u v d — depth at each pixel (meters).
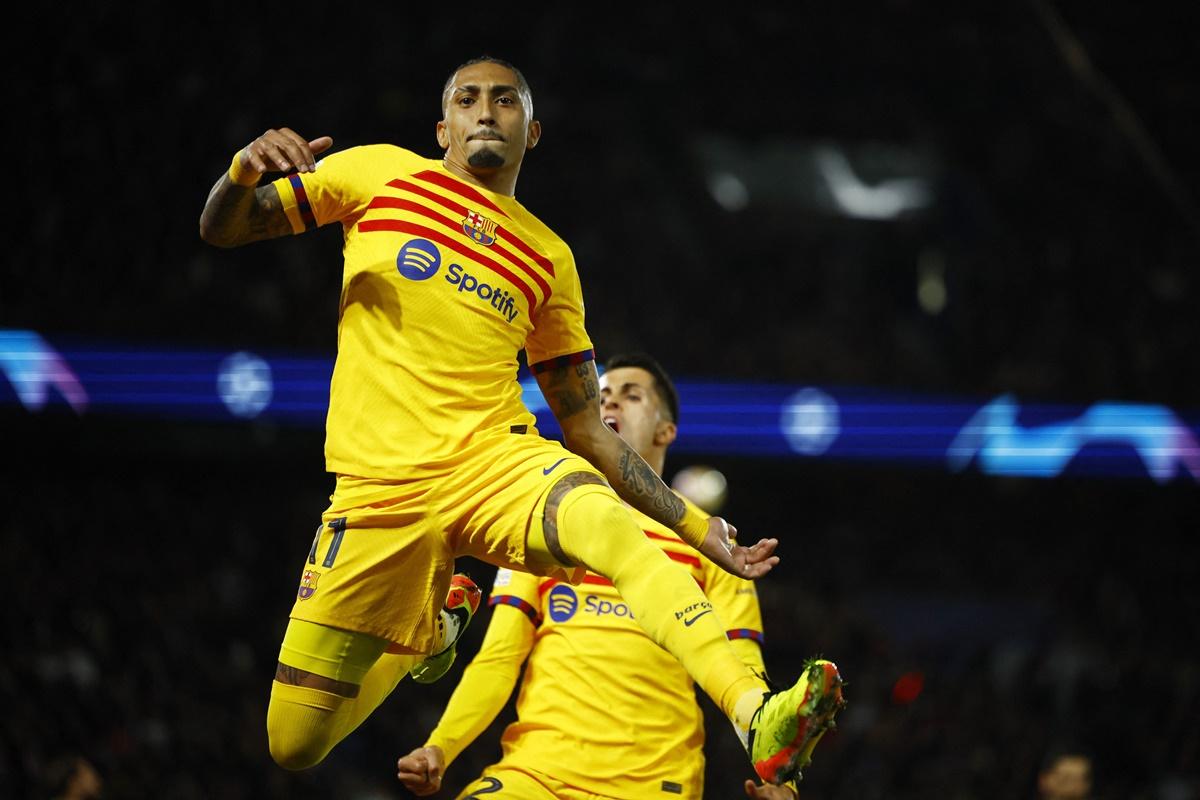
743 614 10.97
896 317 47.78
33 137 36.91
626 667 10.71
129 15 39.84
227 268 36.94
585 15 45.25
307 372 34.56
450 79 8.70
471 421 8.04
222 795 26.19
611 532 7.46
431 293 8.09
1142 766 32.44
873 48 46.97
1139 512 44.34
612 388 11.77
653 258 44.16
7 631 28.14
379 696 8.83
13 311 31.67
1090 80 46.91
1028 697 36.84
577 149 45.50
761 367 41.09
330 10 42.50
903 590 42.53
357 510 8.03
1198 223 48.00
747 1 46.00
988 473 39.66
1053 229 48.59
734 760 29.70
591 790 10.54
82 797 19.28
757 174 48.97
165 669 29.11
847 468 39.81
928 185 50.19
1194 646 40.78
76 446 31.78
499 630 11.10
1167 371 43.84
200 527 34.66
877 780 31.09
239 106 40.00
